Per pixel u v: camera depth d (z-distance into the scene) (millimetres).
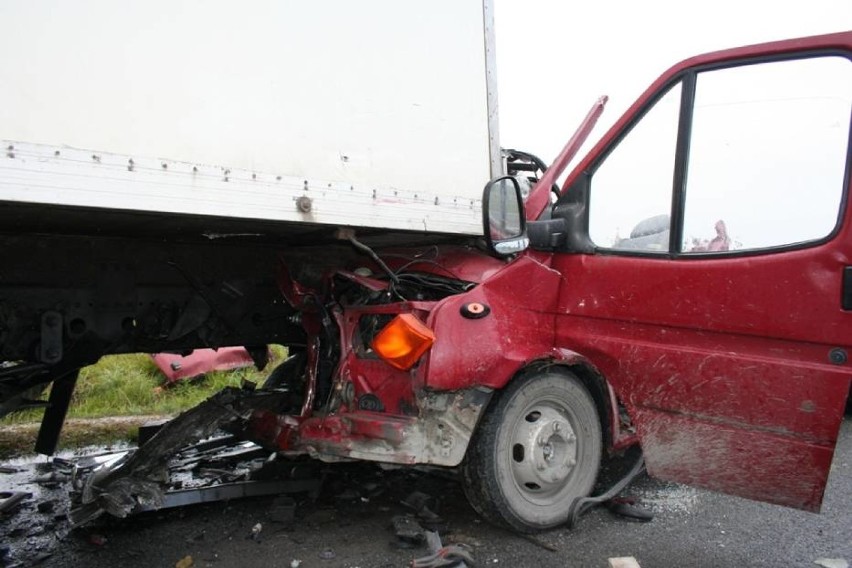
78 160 2166
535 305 3299
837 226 2615
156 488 2930
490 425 3035
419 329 2775
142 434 4207
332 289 3443
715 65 2979
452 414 2953
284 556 2879
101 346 3449
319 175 2795
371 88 2980
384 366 3072
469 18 3428
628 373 3164
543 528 3186
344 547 2975
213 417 3287
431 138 3223
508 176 3266
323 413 3168
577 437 3373
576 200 3396
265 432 3201
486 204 3141
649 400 3100
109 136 2234
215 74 2492
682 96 3066
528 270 3281
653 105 3182
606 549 3031
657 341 3084
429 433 2910
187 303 3730
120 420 5410
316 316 3432
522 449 3154
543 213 3779
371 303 3365
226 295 3822
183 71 2406
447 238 3596
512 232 3324
